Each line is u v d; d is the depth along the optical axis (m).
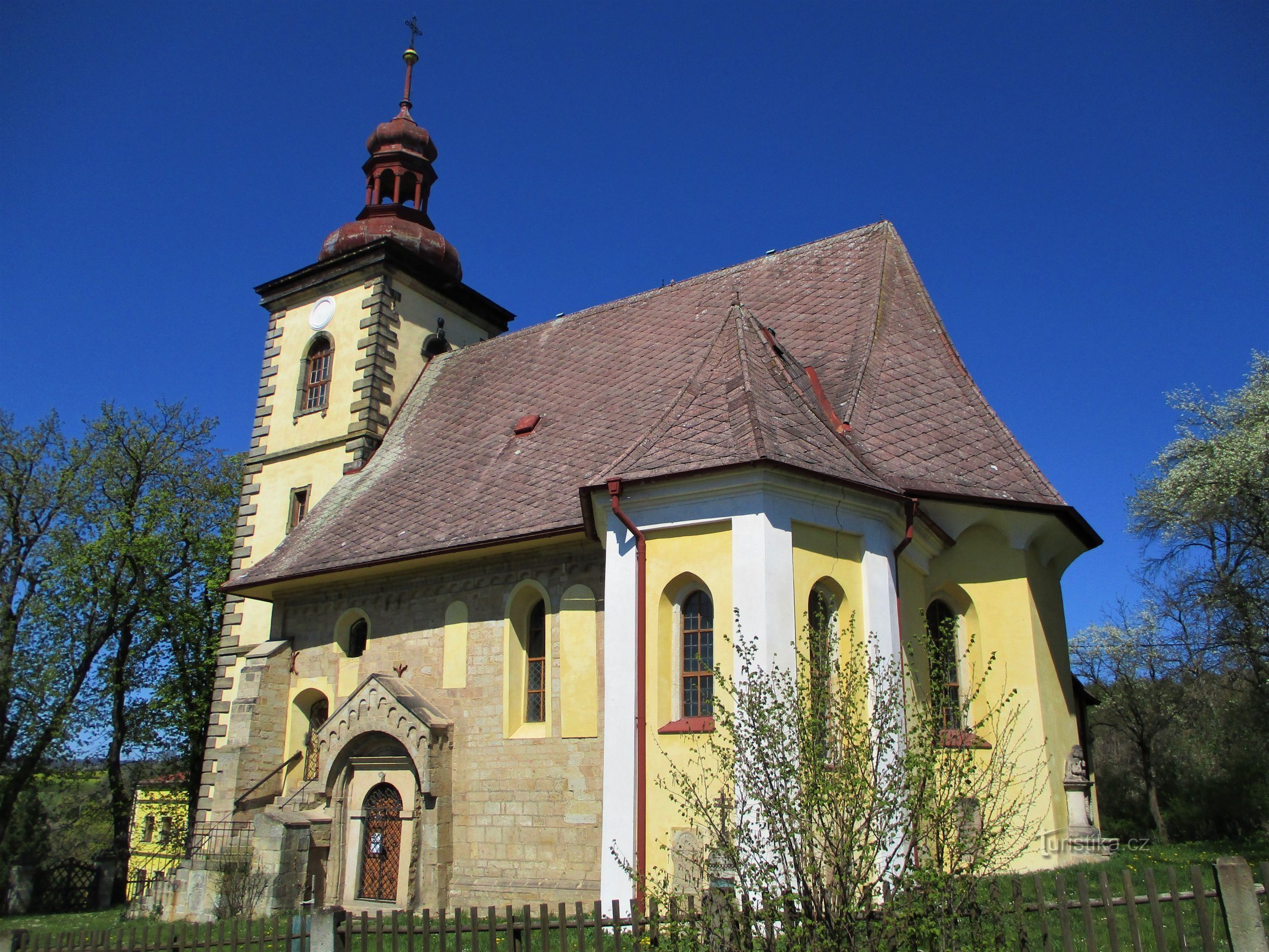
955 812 9.41
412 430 27.30
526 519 19.58
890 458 17.30
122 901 32.59
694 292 25.58
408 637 20.91
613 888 14.14
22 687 33.69
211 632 39.62
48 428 36.88
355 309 29.53
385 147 32.78
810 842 8.95
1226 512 25.25
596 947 10.26
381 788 19.72
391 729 19.31
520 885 17.77
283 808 20.45
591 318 27.16
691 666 15.04
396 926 11.59
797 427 16.09
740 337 17.44
